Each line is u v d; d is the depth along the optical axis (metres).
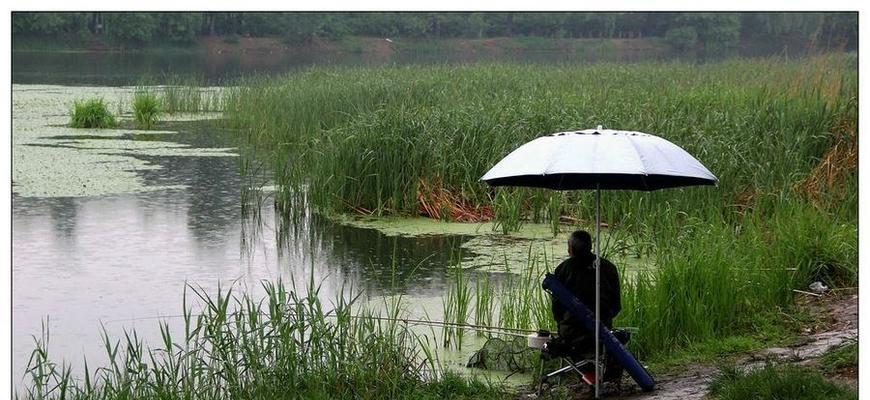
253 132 27.50
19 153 23.36
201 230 15.94
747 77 30.98
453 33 81.31
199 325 8.94
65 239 15.20
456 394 8.44
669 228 13.52
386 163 16.98
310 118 25.66
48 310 11.71
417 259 14.05
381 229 16.00
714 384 7.64
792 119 17.30
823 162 15.62
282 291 9.38
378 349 8.71
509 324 10.13
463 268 13.46
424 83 28.89
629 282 10.96
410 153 17.05
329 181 17.28
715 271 10.10
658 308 9.49
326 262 13.98
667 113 19.09
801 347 9.16
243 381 8.56
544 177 8.18
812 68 27.05
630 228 14.73
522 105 20.81
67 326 11.09
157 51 72.31
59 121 30.56
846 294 10.91
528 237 15.33
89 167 21.59
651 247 13.70
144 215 16.98
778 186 15.27
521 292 11.03
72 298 12.18
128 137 27.08
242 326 8.89
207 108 34.69
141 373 8.90
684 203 14.66
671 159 7.47
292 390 8.34
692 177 7.41
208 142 26.17
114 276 13.20
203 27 75.56
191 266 13.77
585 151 7.42
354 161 17.22
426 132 17.30
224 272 13.48
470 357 9.74
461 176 17.17
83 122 29.14
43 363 8.71
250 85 35.09
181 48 73.38
